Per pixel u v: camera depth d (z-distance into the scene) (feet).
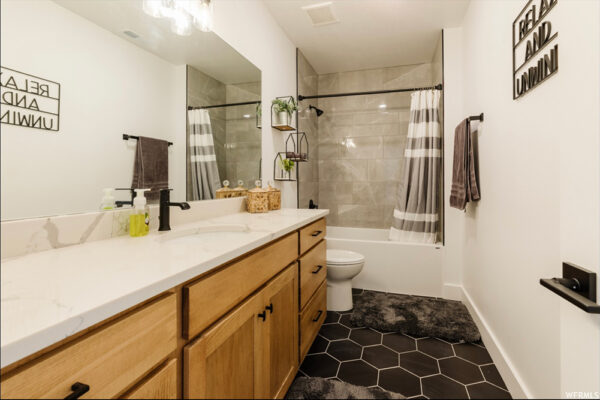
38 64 2.77
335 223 12.12
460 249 8.38
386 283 8.96
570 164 3.03
